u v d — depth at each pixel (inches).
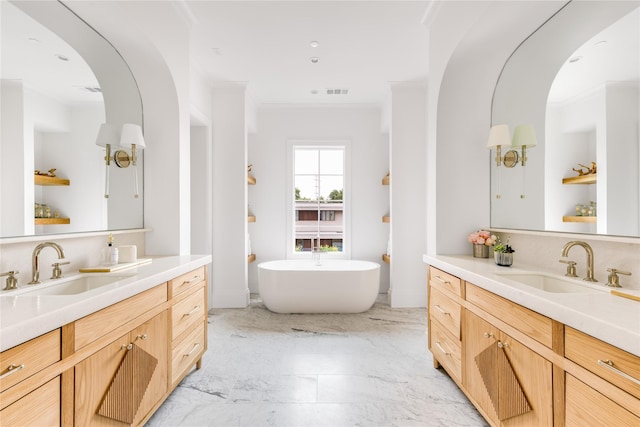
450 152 97.1
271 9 94.0
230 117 152.4
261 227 183.9
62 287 62.1
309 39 111.0
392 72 138.3
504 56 88.6
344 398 76.2
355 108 182.5
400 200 153.2
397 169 153.2
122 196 87.0
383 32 106.5
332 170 187.6
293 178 185.2
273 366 92.5
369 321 132.5
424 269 153.6
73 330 43.3
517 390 52.4
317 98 170.4
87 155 75.3
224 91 152.1
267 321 132.9
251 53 120.9
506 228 90.7
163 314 68.4
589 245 61.1
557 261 72.6
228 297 153.3
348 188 183.5
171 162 94.6
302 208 188.5
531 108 80.9
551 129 74.9
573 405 41.2
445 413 70.4
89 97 75.8
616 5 58.5
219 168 153.1
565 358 42.6
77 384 44.1
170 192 94.9
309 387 81.0
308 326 126.6
